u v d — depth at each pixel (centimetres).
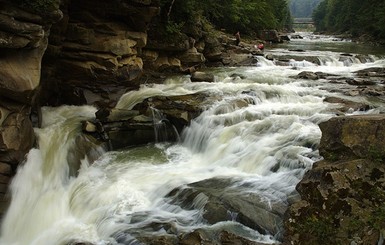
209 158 1044
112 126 1152
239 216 693
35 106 1200
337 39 5581
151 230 708
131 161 1063
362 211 593
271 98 1359
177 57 1928
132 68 1476
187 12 1933
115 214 797
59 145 1078
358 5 6619
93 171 1015
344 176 650
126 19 1491
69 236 771
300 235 609
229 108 1205
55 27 1238
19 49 909
